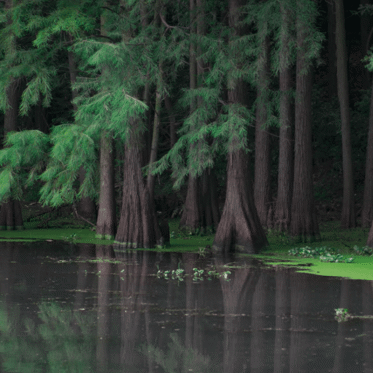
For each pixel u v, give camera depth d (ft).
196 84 75.72
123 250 65.31
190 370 23.38
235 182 64.64
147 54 65.41
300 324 30.73
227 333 28.81
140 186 67.87
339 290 40.83
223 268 51.44
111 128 65.10
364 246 66.08
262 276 47.06
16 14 78.64
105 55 61.16
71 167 72.13
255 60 66.64
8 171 82.69
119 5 75.25
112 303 35.60
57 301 36.01
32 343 26.89
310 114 74.64
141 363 24.22
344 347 26.50
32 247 66.90
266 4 64.75
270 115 69.31
